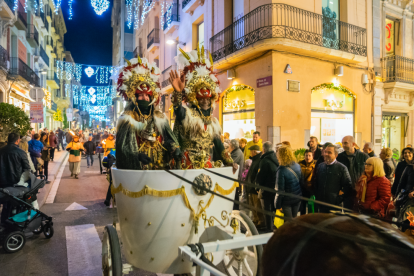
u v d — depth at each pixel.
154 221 2.39
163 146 2.98
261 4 10.10
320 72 10.80
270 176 4.85
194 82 3.06
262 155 5.06
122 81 2.96
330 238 1.59
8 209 4.97
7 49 16.47
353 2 11.72
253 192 5.38
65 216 6.08
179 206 2.40
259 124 10.24
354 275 1.38
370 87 12.31
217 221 2.56
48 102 28.53
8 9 14.54
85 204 7.09
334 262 1.46
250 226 3.11
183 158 2.95
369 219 1.79
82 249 4.36
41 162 8.77
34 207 4.88
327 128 11.29
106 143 10.90
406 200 3.89
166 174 2.35
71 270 3.68
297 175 4.42
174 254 2.45
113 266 2.43
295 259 1.63
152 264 2.46
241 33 11.02
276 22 9.64
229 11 12.04
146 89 2.89
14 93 17.88
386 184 3.90
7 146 4.86
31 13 21.64
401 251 1.37
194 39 15.16
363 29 11.88
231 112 12.09
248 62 10.77
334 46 10.97
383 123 13.34
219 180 2.66
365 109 12.20
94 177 11.17
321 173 4.31
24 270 3.69
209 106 3.19
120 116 2.88
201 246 2.16
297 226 1.82
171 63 18.47
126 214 2.49
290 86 9.98
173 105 2.97
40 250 4.34
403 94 13.62
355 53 11.43
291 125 9.99
